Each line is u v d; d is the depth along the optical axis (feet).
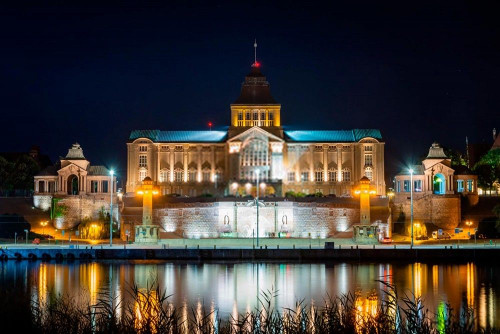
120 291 442.91
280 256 590.14
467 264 565.12
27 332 271.69
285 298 428.15
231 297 431.43
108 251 592.19
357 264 568.00
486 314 384.88
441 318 363.15
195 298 428.56
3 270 525.75
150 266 554.05
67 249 590.14
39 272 516.73
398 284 469.98
